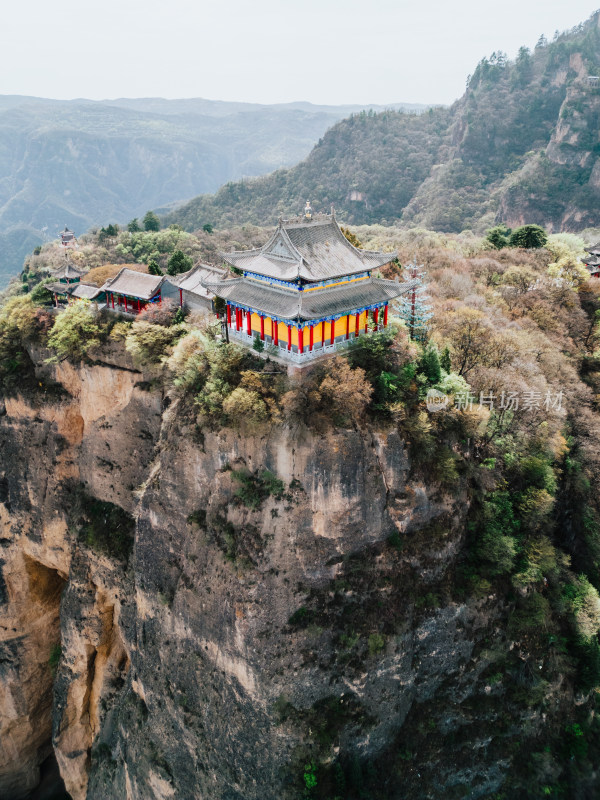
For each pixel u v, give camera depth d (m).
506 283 91.56
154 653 57.84
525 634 54.69
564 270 95.12
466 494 55.91
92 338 69.00
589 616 56.75
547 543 57.78
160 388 64.06
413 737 51.56
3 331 75.81
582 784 53.12
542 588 57.78
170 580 56.75
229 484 52.78
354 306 54.59
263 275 54.72
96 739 67.12
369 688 50.16
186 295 73.06
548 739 54.22
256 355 55.62
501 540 54.25
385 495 51.91
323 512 50.22
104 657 68.62
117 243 140.38
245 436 51.34
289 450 49.66
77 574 68.50
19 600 74.50
